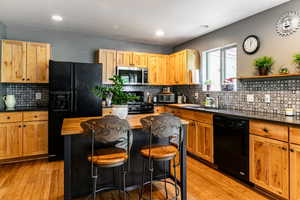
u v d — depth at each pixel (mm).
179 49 4840
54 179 2471
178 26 3473
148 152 1800
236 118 2408
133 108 4117
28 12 2869
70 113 3256
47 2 2545
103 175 2035
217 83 3789
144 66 4488
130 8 2727
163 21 3227
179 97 4594
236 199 2010
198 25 3396
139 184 2170
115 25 3451
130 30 3727
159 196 2074
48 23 3352
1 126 2967
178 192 2113
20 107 3463
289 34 2414
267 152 2039
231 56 3479
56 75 3176
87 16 3023
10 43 3205
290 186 1826
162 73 4699
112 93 2186
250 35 2932
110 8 2730
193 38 4258
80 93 3322
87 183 1977
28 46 3316
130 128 1677
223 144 2600
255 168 2172
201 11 2801
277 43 2555
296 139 1763
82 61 4098
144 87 4820
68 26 3520
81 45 4086
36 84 3703
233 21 3186
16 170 2762
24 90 3625
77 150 1936
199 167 2859
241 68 3100
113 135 1550
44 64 3414
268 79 2670
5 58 3178
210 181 2408
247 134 2260
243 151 2299
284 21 2469
